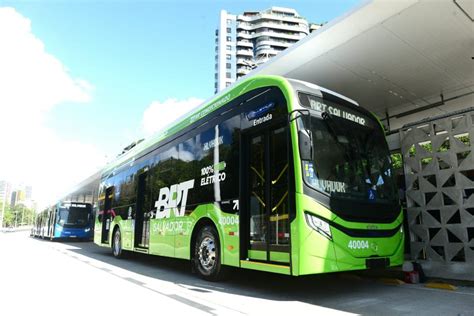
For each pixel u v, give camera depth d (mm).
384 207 6391
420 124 8430
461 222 7488
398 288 6977
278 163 6203
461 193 7559
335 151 6215
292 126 5891
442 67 10211
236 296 6418
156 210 10219
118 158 14844
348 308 5465
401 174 9016
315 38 8898
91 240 32656
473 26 8336
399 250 6422
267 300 6070
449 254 7621
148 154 11422
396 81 11102
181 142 9398
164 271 9961
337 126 6457
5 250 18062
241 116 7246
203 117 8617
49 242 27875
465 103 12648
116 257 13391
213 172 7812
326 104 6488
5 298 6480
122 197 13391
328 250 5520
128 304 5930
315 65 10156
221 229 7281
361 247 5859
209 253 7789
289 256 5574
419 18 8055
